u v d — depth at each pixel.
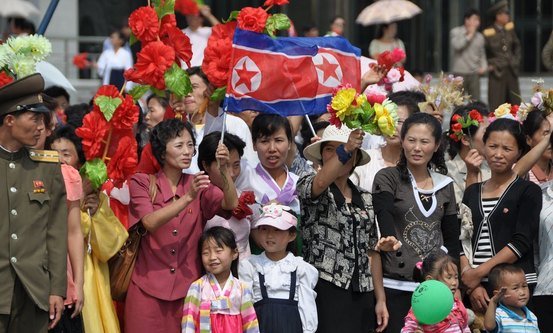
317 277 19.19
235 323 18.69
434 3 51.34
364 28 51.84
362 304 19.47
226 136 19.42
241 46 19.27
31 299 17.00
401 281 19.80
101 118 18.31
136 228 18.73
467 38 42.66
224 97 19.94
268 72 19.44
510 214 20.70
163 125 18.84
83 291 17.88
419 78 40.44
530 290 20.67
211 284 18.73
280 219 18.97
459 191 22.69
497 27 43.25
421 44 51.53
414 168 20.11
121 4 54.47
